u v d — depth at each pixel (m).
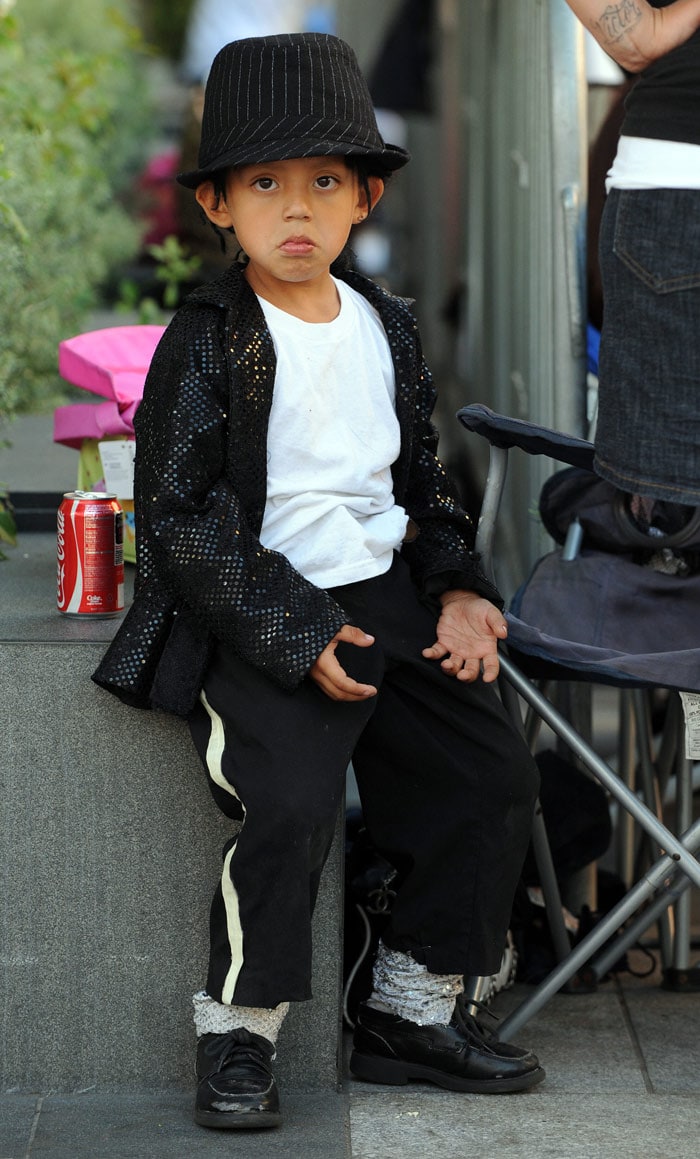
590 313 10.59
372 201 7.46
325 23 36.44
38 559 9.85
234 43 7.05
